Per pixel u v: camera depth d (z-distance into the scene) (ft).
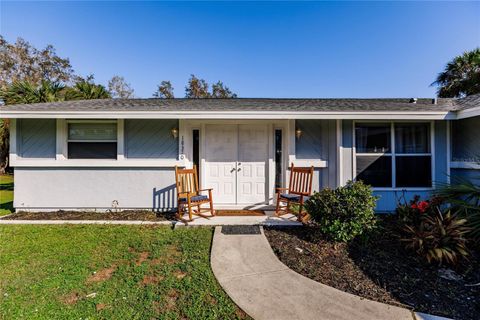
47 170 18.75
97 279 9.35
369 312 7.53
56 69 74.95
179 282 9.14
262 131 20.80
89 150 19.11
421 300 8.20
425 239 10.67
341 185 18.34
